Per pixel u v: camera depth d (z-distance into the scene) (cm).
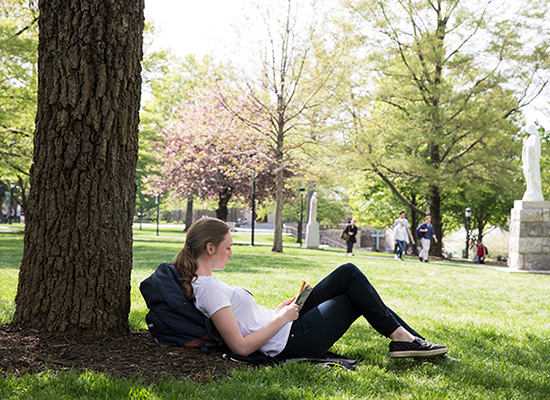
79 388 277
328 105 2328
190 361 335
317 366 341
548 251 1736
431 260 2519
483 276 1425
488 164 2586
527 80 2433
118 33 371
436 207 2947
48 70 364
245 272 1145
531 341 537
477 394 324
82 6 362
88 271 366
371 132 2555
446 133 2584
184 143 3519
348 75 2277
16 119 1989
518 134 2791
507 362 427
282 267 1341
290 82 2297
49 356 326
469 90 2542
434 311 720
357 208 4397
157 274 361
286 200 3884
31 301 365
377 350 430
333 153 2466
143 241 2691
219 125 3094
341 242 5888
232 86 2384
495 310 768
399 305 762
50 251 363
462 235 4703
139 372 304
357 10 2545
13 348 327
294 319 352
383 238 5162
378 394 305
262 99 2467
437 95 2548
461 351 455
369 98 2598
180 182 3559
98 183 369
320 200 5309
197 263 349
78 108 362
